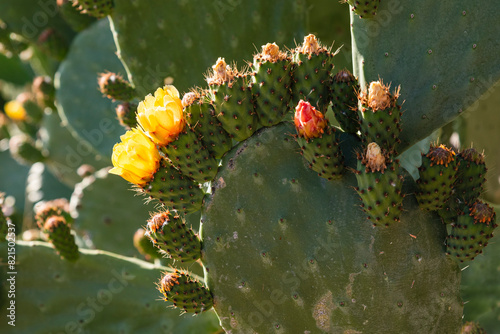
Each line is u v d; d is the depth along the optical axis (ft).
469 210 4.01
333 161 4.00
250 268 4.11
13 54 7.61
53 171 8.30
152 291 4.82
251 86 4.09
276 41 4.83
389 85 4.14
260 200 4.10
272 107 4.09
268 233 4.09
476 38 4.10
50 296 4.87
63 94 6.33
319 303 4.08
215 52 4.81
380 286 4.04
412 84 4.17
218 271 4.13
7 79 8.99
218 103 4.07
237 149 4.12
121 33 4.76
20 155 8.04
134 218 6.00
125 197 6.02
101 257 4.85
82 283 4.86
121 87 5.01
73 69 6.35
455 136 5.03
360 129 4.07
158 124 4.00
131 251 5.92
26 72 9.04
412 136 4.19
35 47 7.24
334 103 4.14
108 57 6.33
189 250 4.12
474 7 4.09
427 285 4.05
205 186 4.23
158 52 4.79
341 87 4.11
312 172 4.08
